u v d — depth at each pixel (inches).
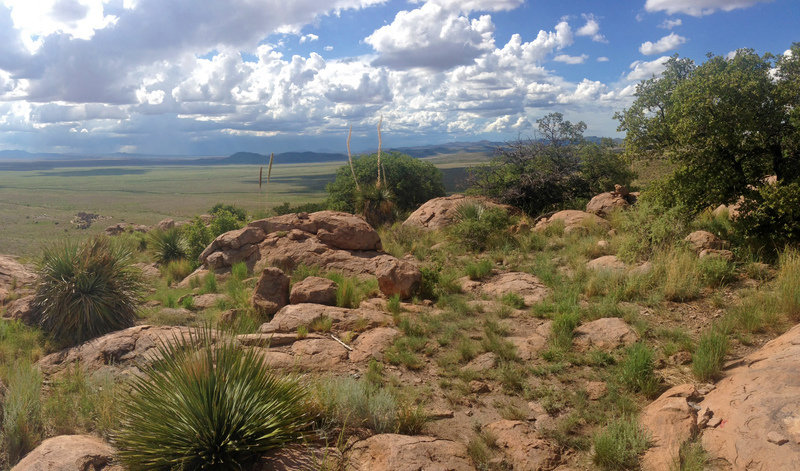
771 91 367.9
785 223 348.8
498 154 823.7
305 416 168.6
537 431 175.8
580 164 816.3
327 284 348.2
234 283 440.1
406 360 239.3
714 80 373.4
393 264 374.0
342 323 294.2
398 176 1093.8
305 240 511.5
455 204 679.1
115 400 185.2
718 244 369.1
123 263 330.3
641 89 495.2
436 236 602.2
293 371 213.6
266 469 145.6
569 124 811.4
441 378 227.0
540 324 289.1
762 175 395.2
